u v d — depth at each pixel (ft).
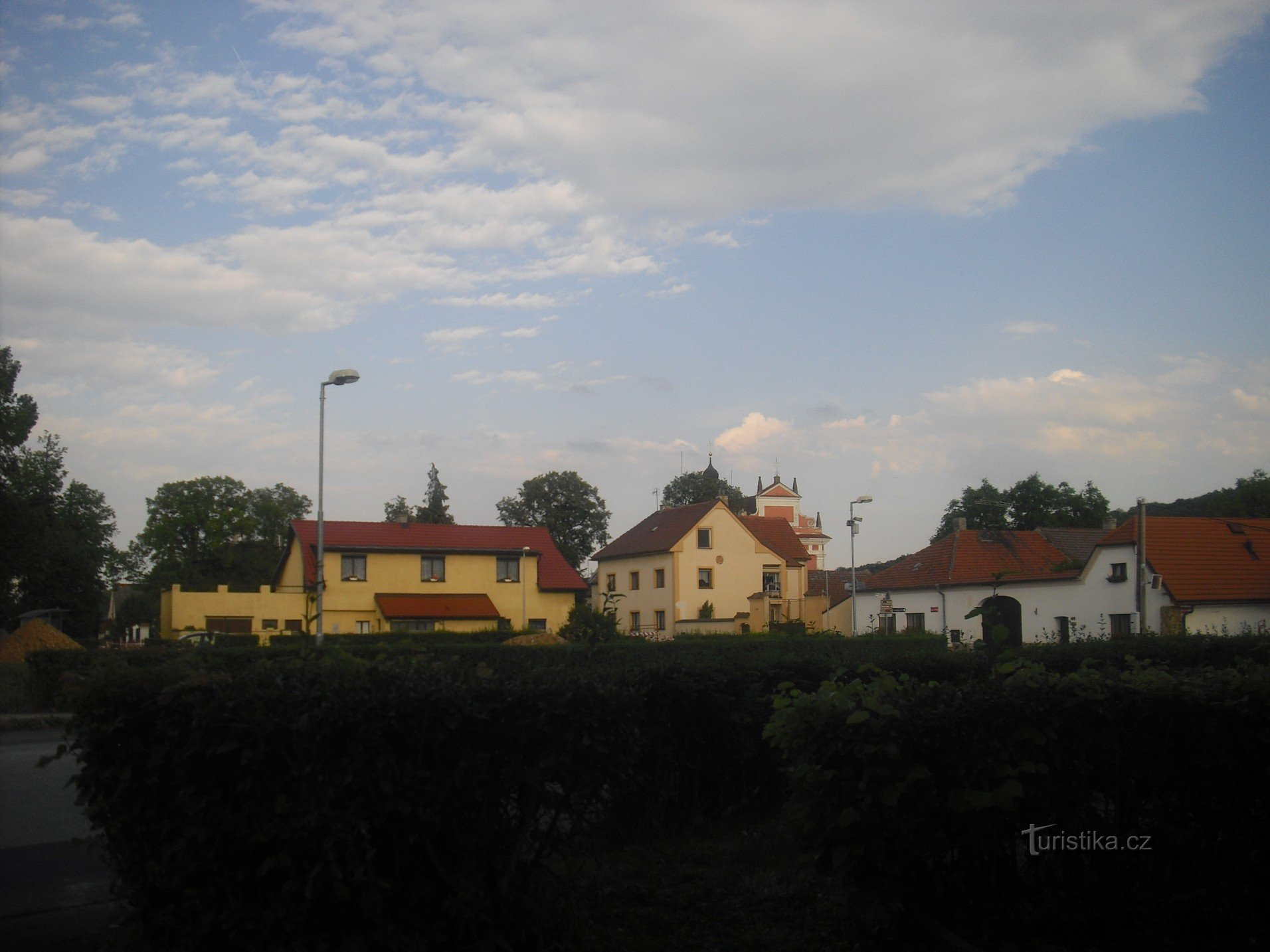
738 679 27.63
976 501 261.24
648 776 24.56
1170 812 18.57
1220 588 137.49
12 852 27.66
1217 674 19.40
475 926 16.16
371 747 15.29
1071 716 17.58
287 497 290.15
